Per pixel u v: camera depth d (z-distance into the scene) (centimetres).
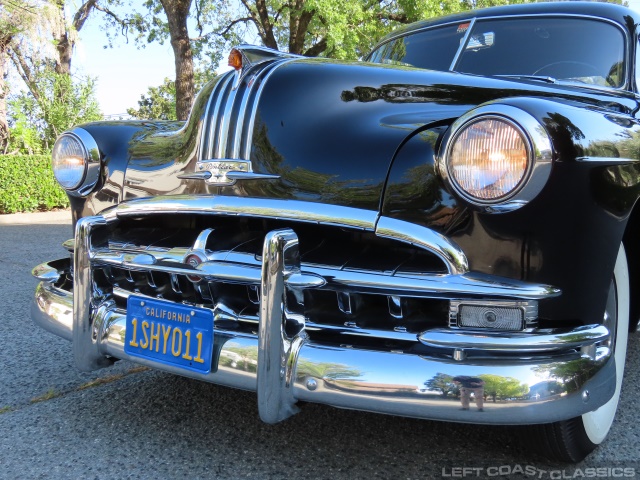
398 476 194
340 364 168
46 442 217
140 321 205
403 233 171
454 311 167
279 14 1567
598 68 273
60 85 1538
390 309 176
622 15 288
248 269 181
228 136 204
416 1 1362
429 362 162
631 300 235
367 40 1486
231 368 181
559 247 163
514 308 163
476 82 219
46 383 274
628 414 241
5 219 1102
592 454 208
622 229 180
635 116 230
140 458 206
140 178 229
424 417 161
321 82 208
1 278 503
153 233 224
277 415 173
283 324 172
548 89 229
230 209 193
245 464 202
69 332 226
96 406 248
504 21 310
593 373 166
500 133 156
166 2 1241
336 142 191
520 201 157
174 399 255
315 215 181
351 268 176
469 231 166
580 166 160
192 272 188
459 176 162
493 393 156
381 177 179
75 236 217
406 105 198
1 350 320
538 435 191
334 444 215
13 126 1541
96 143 241
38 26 1531
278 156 195
